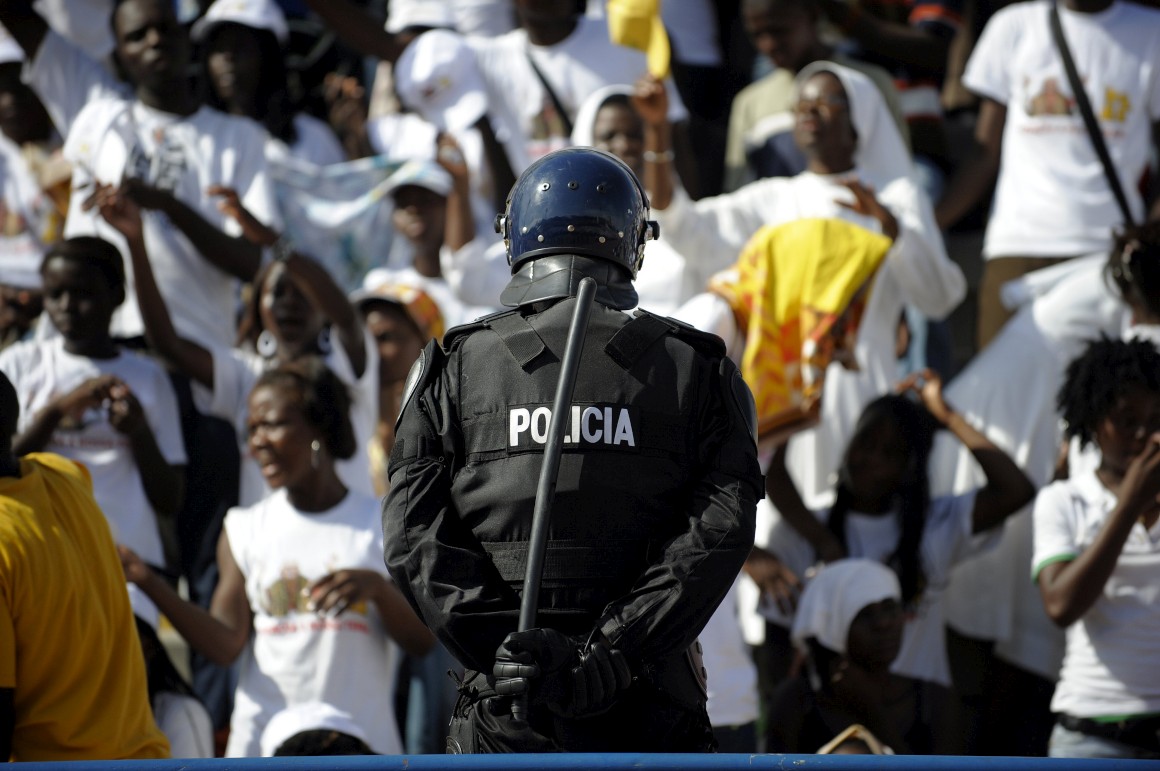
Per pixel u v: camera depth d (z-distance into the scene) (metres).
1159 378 17.00
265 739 16.92
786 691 18.08
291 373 18.48
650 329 10.02
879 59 26.16
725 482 9.75
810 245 19.45
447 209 23.86
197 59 27.28
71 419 19.16
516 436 9.80
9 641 12.46
